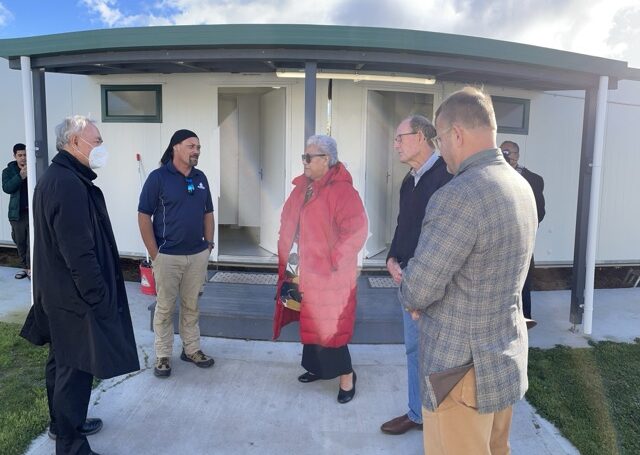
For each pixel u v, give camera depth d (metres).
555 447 2.92
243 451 2.82
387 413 3.25
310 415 3.21
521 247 1.71
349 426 3.10
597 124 4.64
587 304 4.77
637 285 6.88
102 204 2.60
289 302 3.23
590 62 4.39
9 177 5.80
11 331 4.43
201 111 5.99
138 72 5.79
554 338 4.69
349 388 3.36
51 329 2.48
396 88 5.92
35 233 2.45
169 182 3.50
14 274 6.46
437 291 1.70
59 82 6.28
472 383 1.72
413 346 2.83
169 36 3.96
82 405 2.57
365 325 4.28
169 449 2.81
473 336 1.70
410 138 2.68
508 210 1.67
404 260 2.78
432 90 5.98
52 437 2.84
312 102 4.04
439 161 2.65
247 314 4.31
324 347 3.21
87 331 2.45
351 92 5.84
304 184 3.21
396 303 4.68
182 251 3.55
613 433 3.05
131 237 6.34
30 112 4.52
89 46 4.15
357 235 3.09
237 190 7.79
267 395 3.44
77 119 2.48
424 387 1.80
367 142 5.95
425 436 1.86
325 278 3.12
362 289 5.13
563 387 3.63
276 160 6.22
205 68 5.31
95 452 2.75
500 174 1.73
